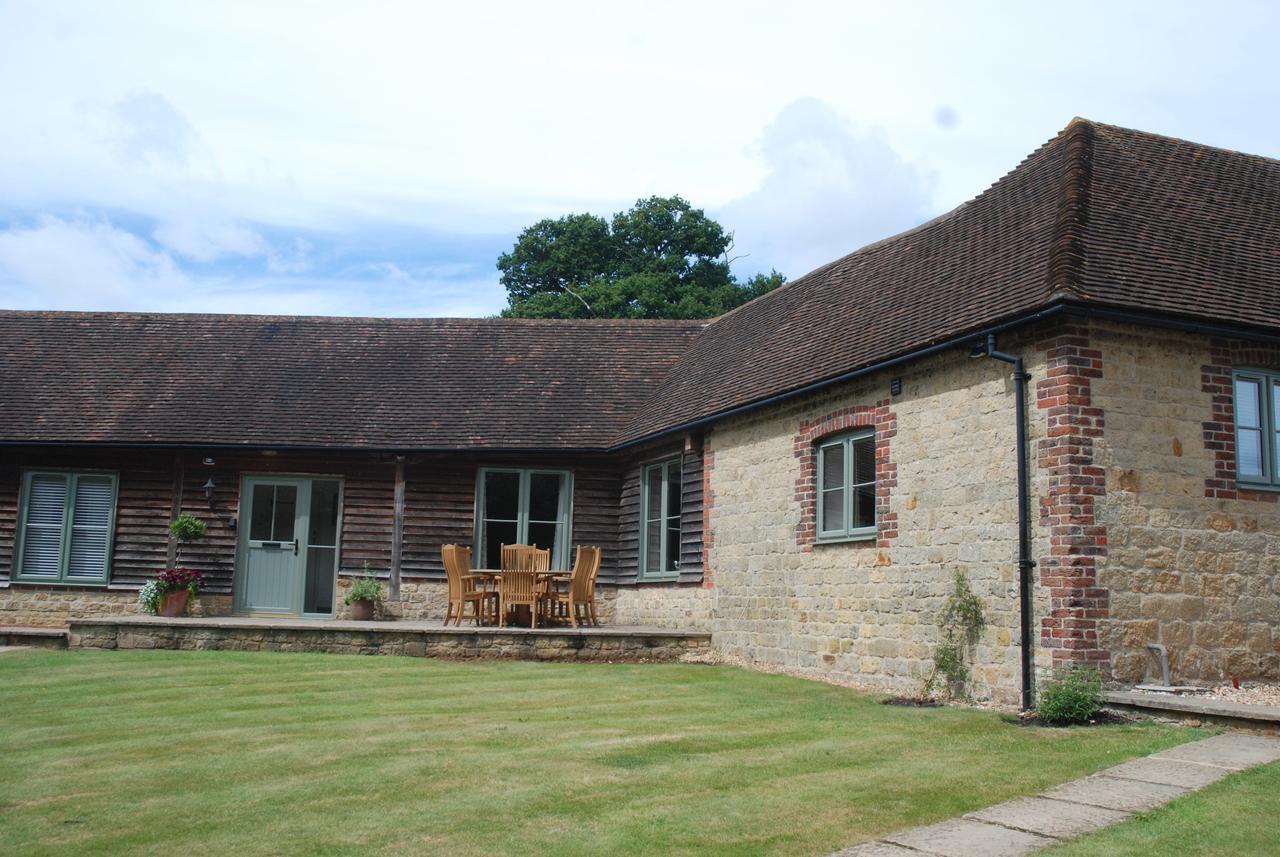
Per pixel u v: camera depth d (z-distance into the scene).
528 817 6.21
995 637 10.06
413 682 11.85
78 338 20.23
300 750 8.08
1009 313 9.82
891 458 11.64
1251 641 9.95
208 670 12.65
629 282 35.78
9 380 18.77
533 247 38.41
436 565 17.73
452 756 7.84
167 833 5.97
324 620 17.34
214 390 18.75
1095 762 7.35
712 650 14.91
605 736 8.64
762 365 14.84
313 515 18.02
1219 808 6.09
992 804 6.38
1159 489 9.76
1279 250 12.06
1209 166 13.50
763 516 14.01
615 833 5.87
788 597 13.35
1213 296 10.34
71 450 17.80
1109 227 11.00
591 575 15.90
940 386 11.00
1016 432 9.91
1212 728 8.26
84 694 10.88
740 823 6.05
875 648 11.73
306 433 17.64
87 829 6.07
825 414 12.82
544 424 18.05
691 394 16.55
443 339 20.73
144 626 14.78
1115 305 9.48
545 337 20.84
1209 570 9.87
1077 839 5.63
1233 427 10.21
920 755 7.76
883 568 11.66
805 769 7.37
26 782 7.16
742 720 9.41
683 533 16.00
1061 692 8.91
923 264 13.38
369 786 6.96
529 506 18.08
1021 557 9.70
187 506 17.73
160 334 20.52
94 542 17.75
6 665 12.99
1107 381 9.68
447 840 5.79
